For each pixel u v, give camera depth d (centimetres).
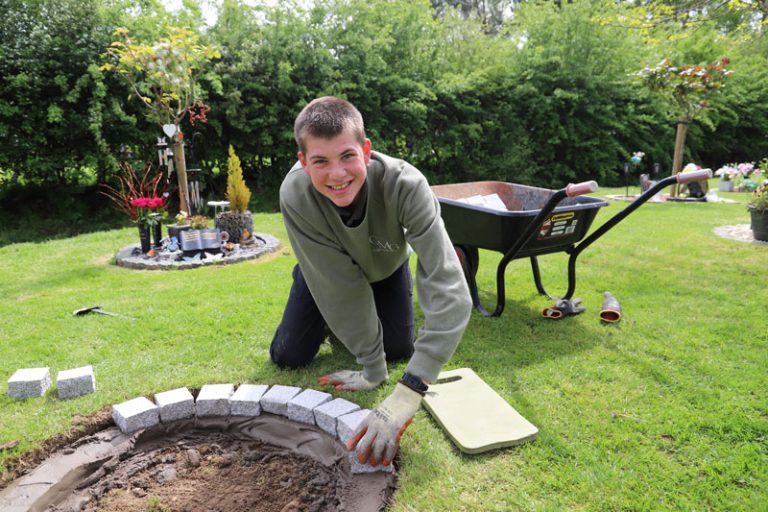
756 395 234
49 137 777
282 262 523
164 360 275
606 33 1303
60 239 684
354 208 190
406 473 185
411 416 170
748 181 899
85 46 759
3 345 298
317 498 181
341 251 200
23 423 216
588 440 202
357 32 1027
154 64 609
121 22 786
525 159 1280
